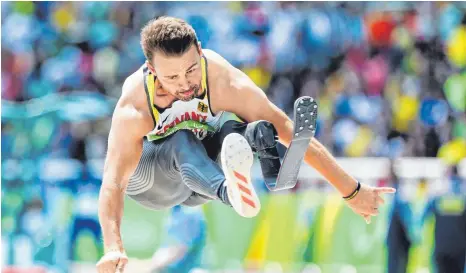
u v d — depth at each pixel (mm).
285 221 25594
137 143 12148
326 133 32031
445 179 24609
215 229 25766
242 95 12141
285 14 33719
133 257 25875
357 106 32469
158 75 11609
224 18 34125
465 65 33469
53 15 36438
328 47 33406
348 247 25188
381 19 34125
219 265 25703
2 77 35562
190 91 11672
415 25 34250
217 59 12273
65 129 29391
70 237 25766
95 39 35594
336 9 33969
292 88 33219
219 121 12648
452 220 23766
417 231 24312
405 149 31688
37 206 26391
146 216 25891
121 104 12180
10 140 28422
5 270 25078
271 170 11680
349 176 12602
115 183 11891
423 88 33062
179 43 11328
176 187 13195
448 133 32062
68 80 34812
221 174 11758
